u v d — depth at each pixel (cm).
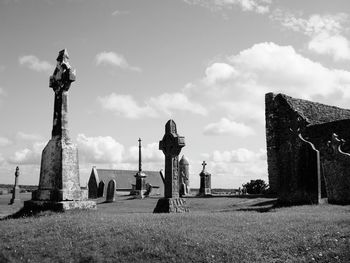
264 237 942
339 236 905
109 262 854
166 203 1825
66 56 1741
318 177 1742
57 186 1557
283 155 1895
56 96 1688
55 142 1617
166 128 1947
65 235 1019
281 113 3153
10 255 927
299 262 803
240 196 3045
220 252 855
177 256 852
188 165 4925
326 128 2697
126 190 7125
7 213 2228
